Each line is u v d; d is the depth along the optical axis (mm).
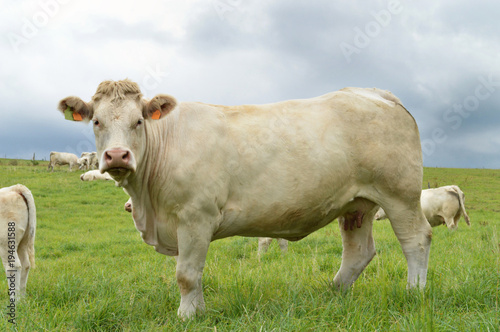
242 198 4625
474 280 4805
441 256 7699
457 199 14484
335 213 5020
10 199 6289
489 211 21750
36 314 4363
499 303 4230
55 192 23609
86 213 18531
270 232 4887
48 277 6992
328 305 4156
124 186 4562
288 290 4879
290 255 8969
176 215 4504
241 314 4227
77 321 4105
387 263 6633
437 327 3365
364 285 5129
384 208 5090
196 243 4438
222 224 4648
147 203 4703
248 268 7457
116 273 7453
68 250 12031
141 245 11945
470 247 9172
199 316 4352
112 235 14117
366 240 5504
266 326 3668
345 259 5480
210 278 5871
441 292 4551
